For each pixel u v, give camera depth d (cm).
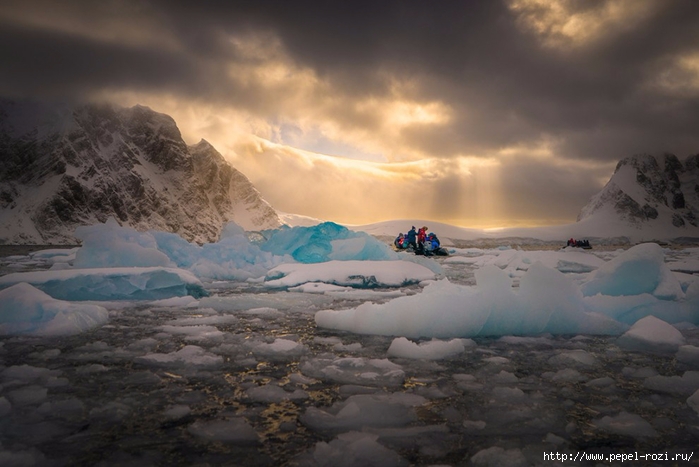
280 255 1577
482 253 3688
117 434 259
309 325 614
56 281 768
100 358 430
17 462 223
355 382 361
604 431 267
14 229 10262
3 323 543
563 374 384
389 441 251
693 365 425
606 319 578
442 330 544
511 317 563
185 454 234
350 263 1240
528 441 253
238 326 604
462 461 228
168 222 13125
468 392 338
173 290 869
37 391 324
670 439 257
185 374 379
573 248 3222
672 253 3656
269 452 237
